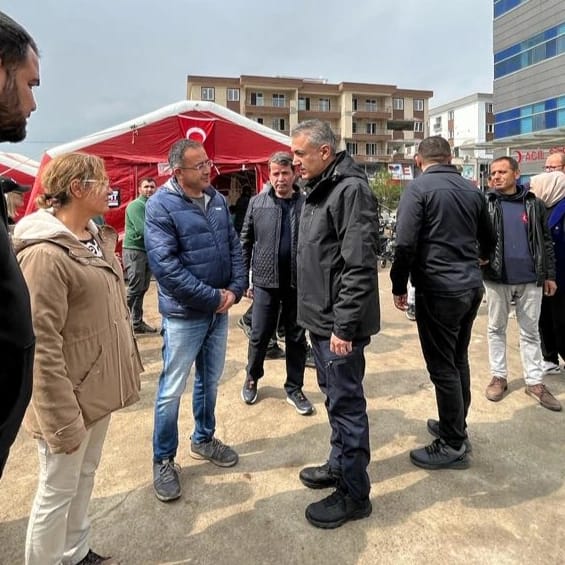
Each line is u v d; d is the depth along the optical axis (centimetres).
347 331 207
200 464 279
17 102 109
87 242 185
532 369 360
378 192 3719
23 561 205
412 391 383
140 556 206
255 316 355
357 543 213
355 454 221
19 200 409
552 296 388
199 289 239
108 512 235
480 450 292
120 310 189
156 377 419
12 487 259
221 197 274
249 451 295
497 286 356
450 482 259
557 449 292
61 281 156
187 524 227
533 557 203
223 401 367
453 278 254
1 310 97
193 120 834
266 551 208
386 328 578
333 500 229
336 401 222
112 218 826
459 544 211
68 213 176
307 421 334
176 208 244
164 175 848
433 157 267
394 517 230
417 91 5631
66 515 173
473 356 461
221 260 261
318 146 215
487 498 244
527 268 349
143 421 336
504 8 3031
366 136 5428
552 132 2156
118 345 184
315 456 288
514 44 2978
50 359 152
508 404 353
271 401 366
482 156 4000
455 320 259
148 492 252
